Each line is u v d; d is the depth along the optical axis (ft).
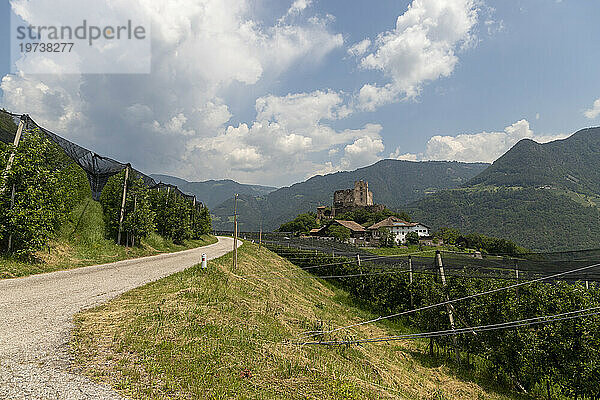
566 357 24.31
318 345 27.20
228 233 288.30
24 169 44.01
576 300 24.91
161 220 104.73
